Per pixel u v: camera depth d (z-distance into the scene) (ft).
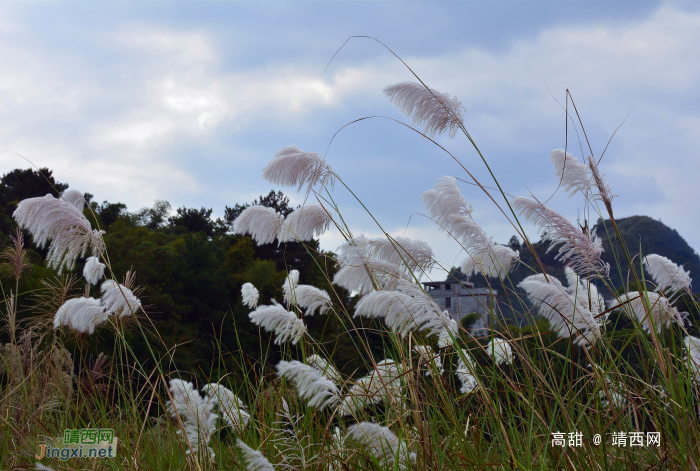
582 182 9.87
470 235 9.87
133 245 89.56
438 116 10.04
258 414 9.95
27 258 14.40
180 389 9.54
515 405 8.15
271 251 111.86
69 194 11.53
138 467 9.18
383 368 9.11
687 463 6.77
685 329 9.54
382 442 6.72
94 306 10.57
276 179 10.83
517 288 9.70
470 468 7.28
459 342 8.27
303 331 10.22
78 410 11.19
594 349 8.31
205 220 185.68
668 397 7.70
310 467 7.46
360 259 9.68
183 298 79.66
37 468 8.96
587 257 9.55
